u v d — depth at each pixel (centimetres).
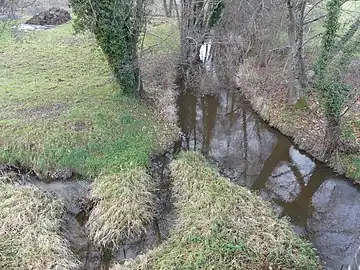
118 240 1369
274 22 2253
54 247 1274
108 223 1391
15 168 1673
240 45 2545
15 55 2508
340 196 1636
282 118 2058
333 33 1568
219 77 2552
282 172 1784
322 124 1942
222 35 2523
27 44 2675
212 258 1212
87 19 1820
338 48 1598
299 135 1927
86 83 2216
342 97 1599
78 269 1272
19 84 2167
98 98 2073
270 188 1683
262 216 1394
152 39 2823
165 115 2077
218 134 2062
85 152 1709
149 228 1434
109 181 1545
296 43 1916
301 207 1588
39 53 2556
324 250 1380
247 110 2269
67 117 1898
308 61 2234
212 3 2288
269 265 1205
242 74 2530
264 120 2134
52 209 1439
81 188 1606
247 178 1738
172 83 2406
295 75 2048
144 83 2317
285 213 1552
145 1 1908
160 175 1686
